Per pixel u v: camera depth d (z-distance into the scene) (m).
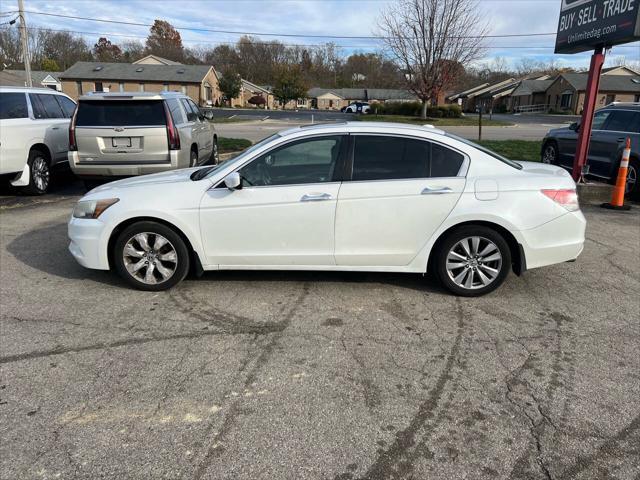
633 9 7.32
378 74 98.94
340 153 4.38
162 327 3.90
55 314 4.12
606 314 4.22
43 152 9.21
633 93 58.47
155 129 7.74
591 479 2.39
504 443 2.63
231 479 2.38
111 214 4.41
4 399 2.97
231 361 3.42
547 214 4.34
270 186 4.38
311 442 2.63
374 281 4.88
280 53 101.12
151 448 2.58
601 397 3.04
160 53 90.88
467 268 4.45
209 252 4.47
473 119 41.66
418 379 3.21
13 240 6.21
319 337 3.76
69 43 81.88
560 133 11.36
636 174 8.99
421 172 4.37
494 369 3.34
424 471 2.44
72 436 2.66
